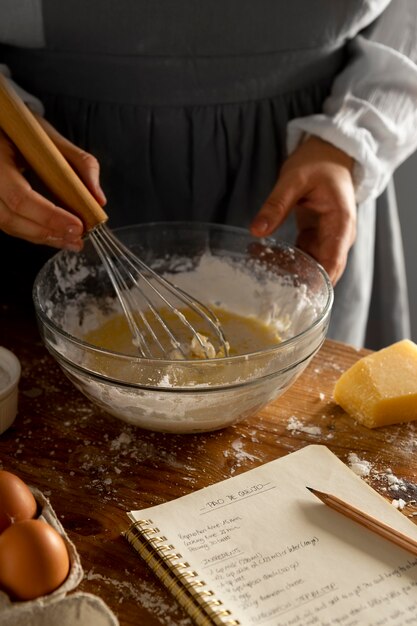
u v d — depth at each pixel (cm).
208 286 101
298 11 100
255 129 108
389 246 134
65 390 93
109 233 87
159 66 101
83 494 78
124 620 65
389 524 73
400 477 81
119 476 80
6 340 100
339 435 86
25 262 117
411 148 114
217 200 112
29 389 92
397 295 138
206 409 78
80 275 94
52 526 69
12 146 90
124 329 94
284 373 79
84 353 78
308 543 71
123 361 76
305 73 107
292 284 97
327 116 104
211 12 98
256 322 98
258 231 96
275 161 111
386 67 108
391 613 64
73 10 97
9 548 62
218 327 90
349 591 66
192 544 71
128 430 87
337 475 79
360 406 87
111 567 70
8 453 83
